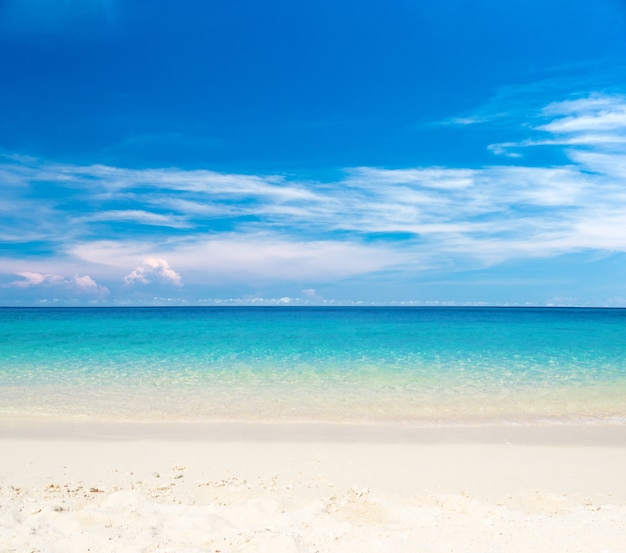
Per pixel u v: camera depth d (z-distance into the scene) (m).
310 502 6.56
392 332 38.22
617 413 12.47
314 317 76.88
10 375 17.77
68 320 58.28
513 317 77.06
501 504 6.61
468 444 9.63
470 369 19.16
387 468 8.19
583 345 27.70
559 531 5.27
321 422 11.48
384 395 14.57
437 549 4.83
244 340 30.78
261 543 5.00
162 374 18.00
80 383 16.34
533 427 11.04
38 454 8.87
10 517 5.72
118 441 9.77
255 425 11.13
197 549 4.86
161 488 7.14
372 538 5.19
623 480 7.63
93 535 5.18
